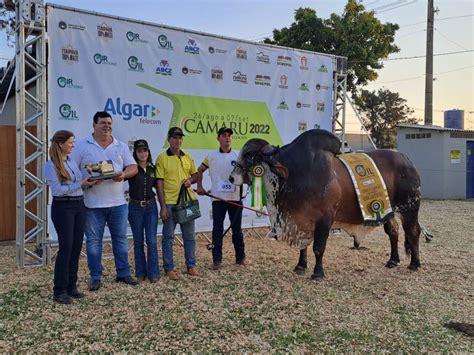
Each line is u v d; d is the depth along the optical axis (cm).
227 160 641
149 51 746
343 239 916
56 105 667
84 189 524
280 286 580
